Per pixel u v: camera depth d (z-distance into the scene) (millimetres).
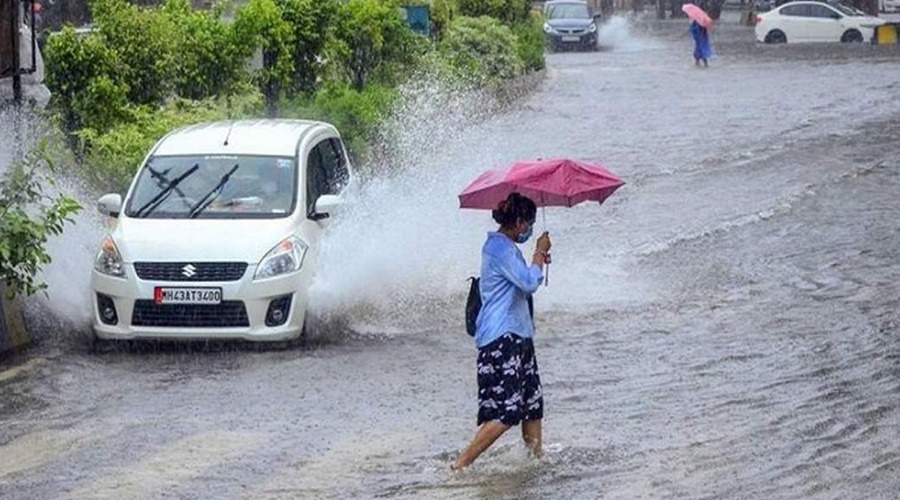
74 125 44375
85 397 26953
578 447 23234
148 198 32281
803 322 32000
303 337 31047
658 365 28625
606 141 63719
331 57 57219
